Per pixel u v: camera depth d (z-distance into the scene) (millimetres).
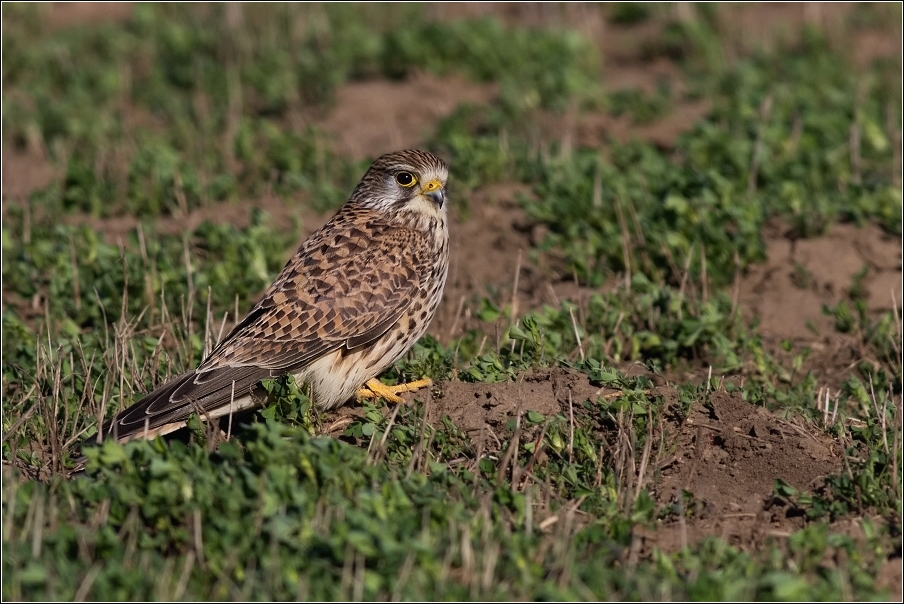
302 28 23375
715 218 14352
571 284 14094
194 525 8344
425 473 9750
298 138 17828
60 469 10195
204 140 18500
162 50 22953
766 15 24031
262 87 20406
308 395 10883
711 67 21188
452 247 15117
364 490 8750
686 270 13367
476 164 16672
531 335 11391
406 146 18453
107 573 8016
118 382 11430
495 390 10656
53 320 13078
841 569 8414
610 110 19469
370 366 11148
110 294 13219
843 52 21359
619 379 10648
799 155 16344
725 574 8250
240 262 13945
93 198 16172
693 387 10859
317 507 8625
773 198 15305
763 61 21047
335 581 8195
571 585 8156
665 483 9914
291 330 10844
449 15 24531
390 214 11500
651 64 22422
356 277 11055
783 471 10016
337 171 17328
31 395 11266
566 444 10047
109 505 8789
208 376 10516
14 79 22000
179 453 9117
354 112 19984
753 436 10297
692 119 19016
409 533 8391
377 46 21875
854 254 14359
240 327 10977
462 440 10227
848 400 11602
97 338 12484
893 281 14031
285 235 15242
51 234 14914
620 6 24438
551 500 9375
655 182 15547
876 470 9750
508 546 8461
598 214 14852
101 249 13930
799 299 13797
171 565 8234
